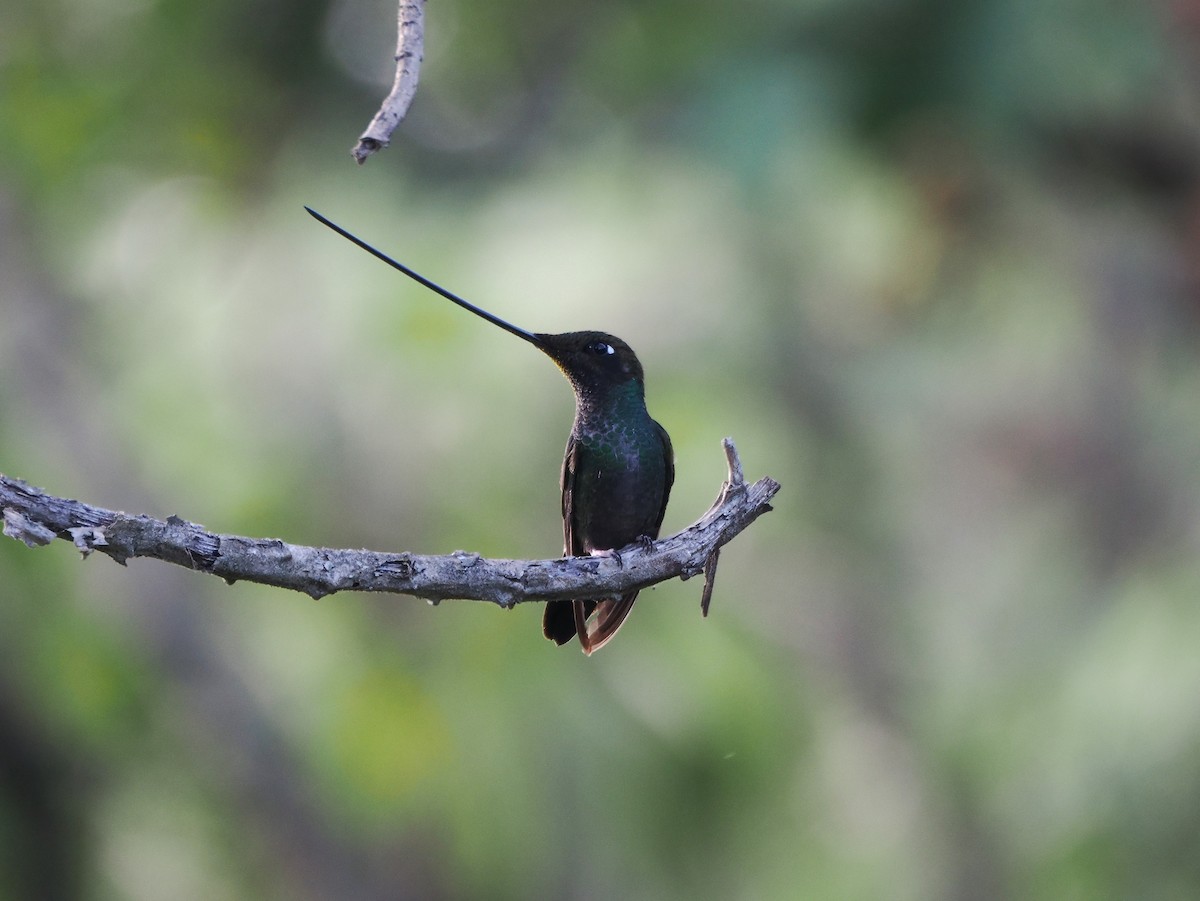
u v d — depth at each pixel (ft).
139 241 42.91
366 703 37.68
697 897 39.34
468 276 40.88
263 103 40.22
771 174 27.91
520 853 37.65
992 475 49.21
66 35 39.68
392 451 38.63
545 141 40.52
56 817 41.19
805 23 27.68
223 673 39.52
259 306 41.37
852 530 51.37
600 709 37.40
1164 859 33.19
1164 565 36.01
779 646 49.34
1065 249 41.14
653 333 43.73
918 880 47.57
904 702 51.47
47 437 39.86
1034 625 45.29
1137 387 43.98
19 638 38.50
